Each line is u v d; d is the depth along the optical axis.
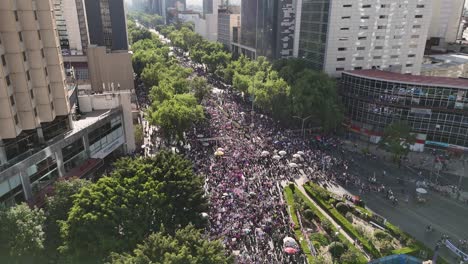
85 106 71.75
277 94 98.19
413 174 74.50
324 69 111.06
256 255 47.84
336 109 90.44
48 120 54.19
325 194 62.78
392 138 78.31
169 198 43.44
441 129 83.81
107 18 127.62
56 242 41.28
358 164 78.56
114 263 32.34
